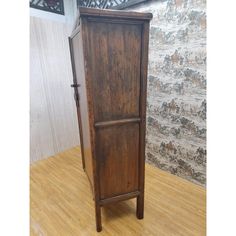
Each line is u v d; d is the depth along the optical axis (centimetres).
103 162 136
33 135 256
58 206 179
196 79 176
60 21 257
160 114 215
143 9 199
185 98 189
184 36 174
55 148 283
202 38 164
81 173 234
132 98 128
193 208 171
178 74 188
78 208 176
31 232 151
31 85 241
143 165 145
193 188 198
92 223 159
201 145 188
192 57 174
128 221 160
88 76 113
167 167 225
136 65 122
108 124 126
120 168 142
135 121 133
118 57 117
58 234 149
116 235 147
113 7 223
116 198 147
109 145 133
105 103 123
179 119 199
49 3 242
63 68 269
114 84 121
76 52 159
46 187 208
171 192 193
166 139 217
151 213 167
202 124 183
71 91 286
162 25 188
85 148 194
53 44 252
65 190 202
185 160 205
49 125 270
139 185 152
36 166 252
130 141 138
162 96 208
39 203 183
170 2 176
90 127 123
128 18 109
